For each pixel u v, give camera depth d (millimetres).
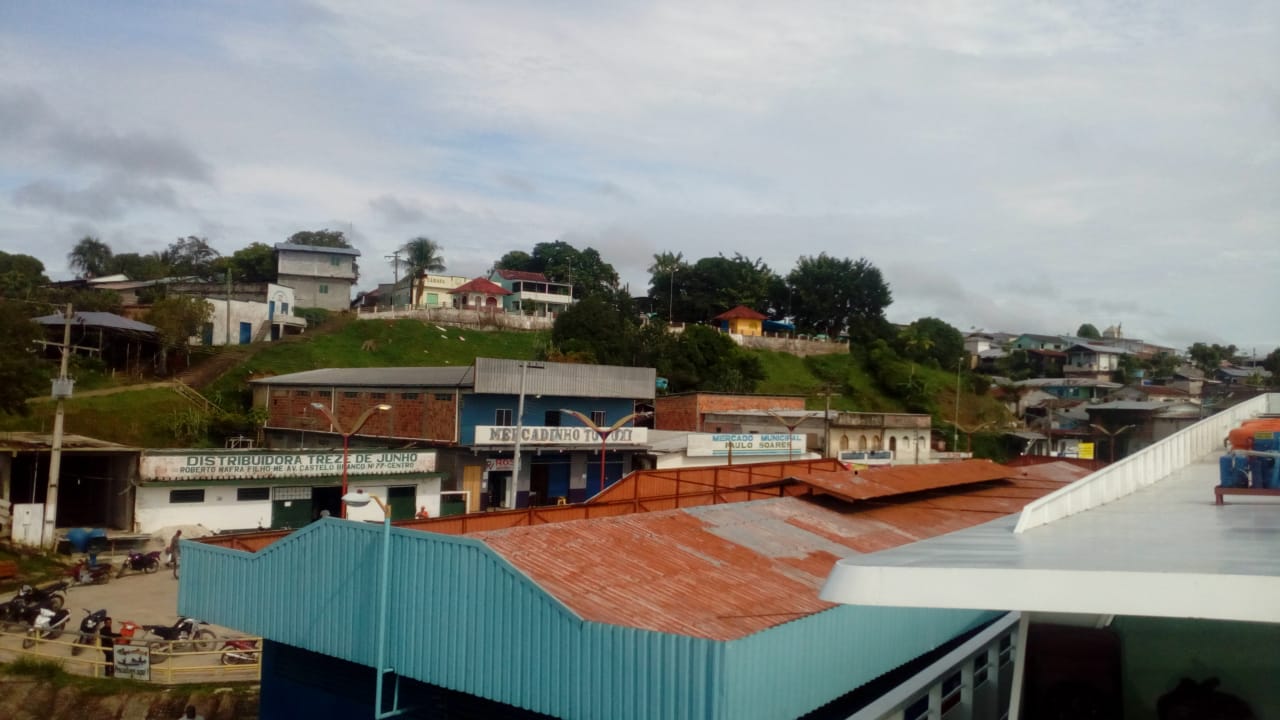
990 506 22938
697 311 91188
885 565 5891
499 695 10641
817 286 93812
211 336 58562
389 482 35281
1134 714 9336
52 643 20047
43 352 46000
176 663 19688
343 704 13719
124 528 31484
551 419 42656
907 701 9039
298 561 13125
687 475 25125
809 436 54500
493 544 12703
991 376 95625
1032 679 9680
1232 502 10992
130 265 78875
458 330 68688
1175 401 75500
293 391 46656
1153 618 9344
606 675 9734
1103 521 9289
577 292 92250
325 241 87000
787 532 17016
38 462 34156
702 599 12086
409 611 11656
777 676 9898
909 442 59906
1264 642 8883
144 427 43625
